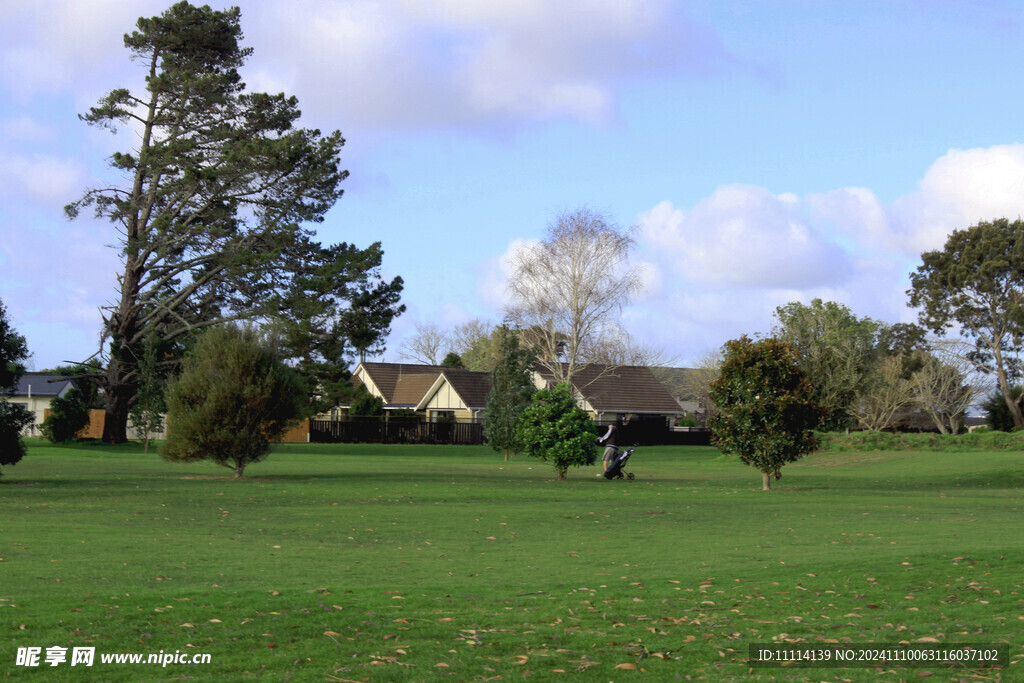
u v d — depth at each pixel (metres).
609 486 25.59
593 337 61.16
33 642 7.81
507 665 7.66
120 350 47.94
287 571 11.29
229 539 14.27
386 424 59.75
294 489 22.86
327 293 47.16
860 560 12.01
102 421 51.03
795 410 25.58
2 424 24.64
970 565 11.55
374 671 7.41
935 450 42.44
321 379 46.94
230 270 45.72
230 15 46.03
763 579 10.92
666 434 63.34
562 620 9.01
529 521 17.28
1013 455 36.62
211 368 25.91
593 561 12.39
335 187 46.91
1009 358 66.06
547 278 59.25
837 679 7.39
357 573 11.26
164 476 26.75
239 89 46.62
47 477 25.98
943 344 67.31
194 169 42.91
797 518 17.92
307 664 7.54
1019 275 64.38
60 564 11.37
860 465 38.34
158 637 8.07
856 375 60.12
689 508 19.91
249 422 26.03
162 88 44.41
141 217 47.16
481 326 105.31
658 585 10.60
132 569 11.12
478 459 42.22
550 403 27.77
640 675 7.48
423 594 9.91
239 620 8.64
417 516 17.97
